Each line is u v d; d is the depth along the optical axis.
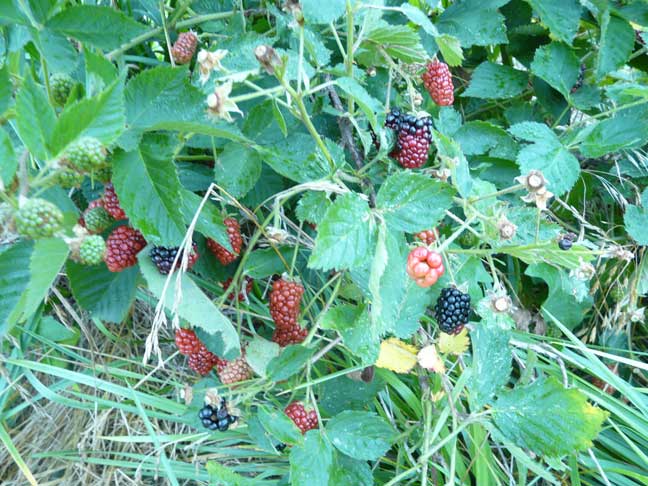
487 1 0.39
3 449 0.37
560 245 0.31
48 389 0.34
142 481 0.36
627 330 0.45
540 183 0.27
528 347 0.36
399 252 0.25
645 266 0.44
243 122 0.33
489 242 0.32
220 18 0.38
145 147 0.26
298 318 0.35
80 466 0.36
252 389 0.31
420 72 0.35
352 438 0.30
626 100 0.40
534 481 0.36
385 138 0.30
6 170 0.20
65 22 0.26
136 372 0.39
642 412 0.36
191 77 0.32
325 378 0.32
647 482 0.33
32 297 0.24
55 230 0.21
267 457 0.36
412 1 0.40
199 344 0.32
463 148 0.39
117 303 0.31
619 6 0.39
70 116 0.21
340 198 0.24
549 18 0.38
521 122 0.42
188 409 0.32
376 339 0.24
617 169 0.44
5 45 0.28
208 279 0.37
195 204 0.29
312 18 0.24
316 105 0.34
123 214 0.28
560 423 0.30
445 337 0.33
